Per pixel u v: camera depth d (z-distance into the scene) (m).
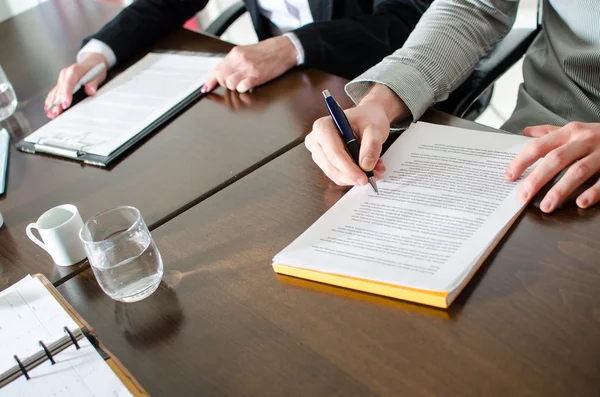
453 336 0.59
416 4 1.33
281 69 1.16
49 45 1.50
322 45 1.18
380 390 0.56
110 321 0.70
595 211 0.70
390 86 0.94
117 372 0.62
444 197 0.75
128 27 1.36
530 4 1.87
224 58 1.21
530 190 0.73
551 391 0.53
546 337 0.57
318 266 0.68
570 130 0.78
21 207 0.96
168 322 0.68
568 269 0.64
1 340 0.67
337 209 0.77
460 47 1.04
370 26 1.25
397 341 0.60
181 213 0.85
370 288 0.66
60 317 0.69
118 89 1.24
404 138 0.89
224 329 0.66
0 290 0.79
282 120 1.02
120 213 0.76
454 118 0.92
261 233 0.77
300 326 0.64
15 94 1.32
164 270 0.76
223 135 1.02
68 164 1.05
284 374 0.59
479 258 0.65
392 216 0.74
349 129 0.84
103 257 0.71
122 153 1.03
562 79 1.07
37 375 0.62
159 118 1.10
